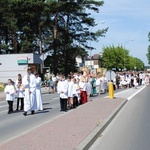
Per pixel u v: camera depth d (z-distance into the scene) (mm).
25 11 59844
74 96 20281
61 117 14789
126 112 18125
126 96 29719
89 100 25000
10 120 15742
